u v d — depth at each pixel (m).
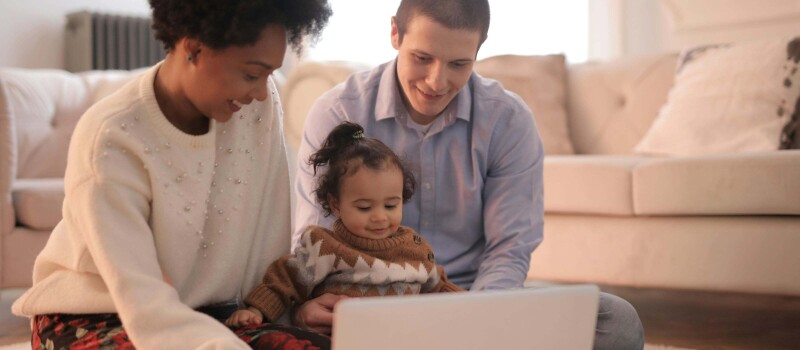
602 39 4.94
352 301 1.03
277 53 1.30
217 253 1.51
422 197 1.87
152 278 1.31
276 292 1.56
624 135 3.48
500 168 1.88
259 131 1.56
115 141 1.34
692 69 3.33
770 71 3.13
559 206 2.91
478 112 1.86
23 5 5.29
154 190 1.38
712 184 2.62
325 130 1.89
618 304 1.71
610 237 2.82
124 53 5.41
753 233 2.57
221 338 1.22
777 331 2.73
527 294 1.15
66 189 1.36
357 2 5.18
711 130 3.15
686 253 2.68
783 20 4.21
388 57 5.11
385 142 1.88
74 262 1.38
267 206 1.60
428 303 1.07
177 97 1.38
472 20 1.65
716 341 2.58
